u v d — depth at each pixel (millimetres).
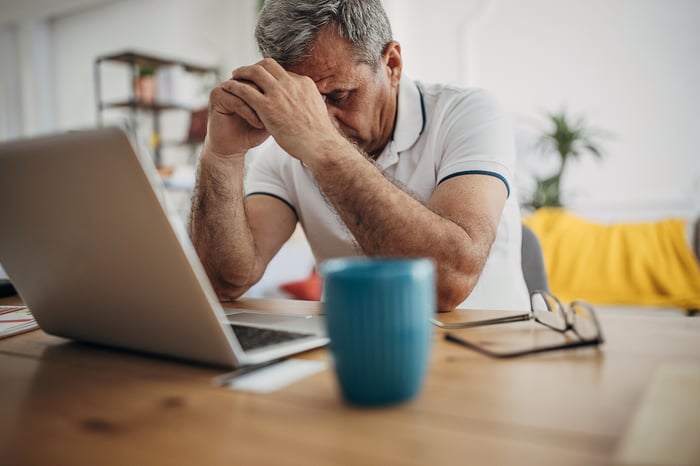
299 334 560
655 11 3053
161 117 4648
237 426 350
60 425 364
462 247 759
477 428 332
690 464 260
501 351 496
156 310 482
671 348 498
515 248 1148
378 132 1115
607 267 2588
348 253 1177
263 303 894
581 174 3271
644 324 605
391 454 301
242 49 4312
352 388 371
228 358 465
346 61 968
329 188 784
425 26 3758
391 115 1119
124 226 446
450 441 315
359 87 1007
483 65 3578
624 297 2459
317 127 804
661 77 3059
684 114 3014
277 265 2158
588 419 340
